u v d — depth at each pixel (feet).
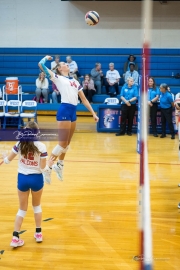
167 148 33.37
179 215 18.57
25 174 15.03
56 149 20.31
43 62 19.61
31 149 14.73
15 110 45.21
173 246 15.21
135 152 31.78
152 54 49.08
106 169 26.71
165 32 47.24
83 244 15.49
